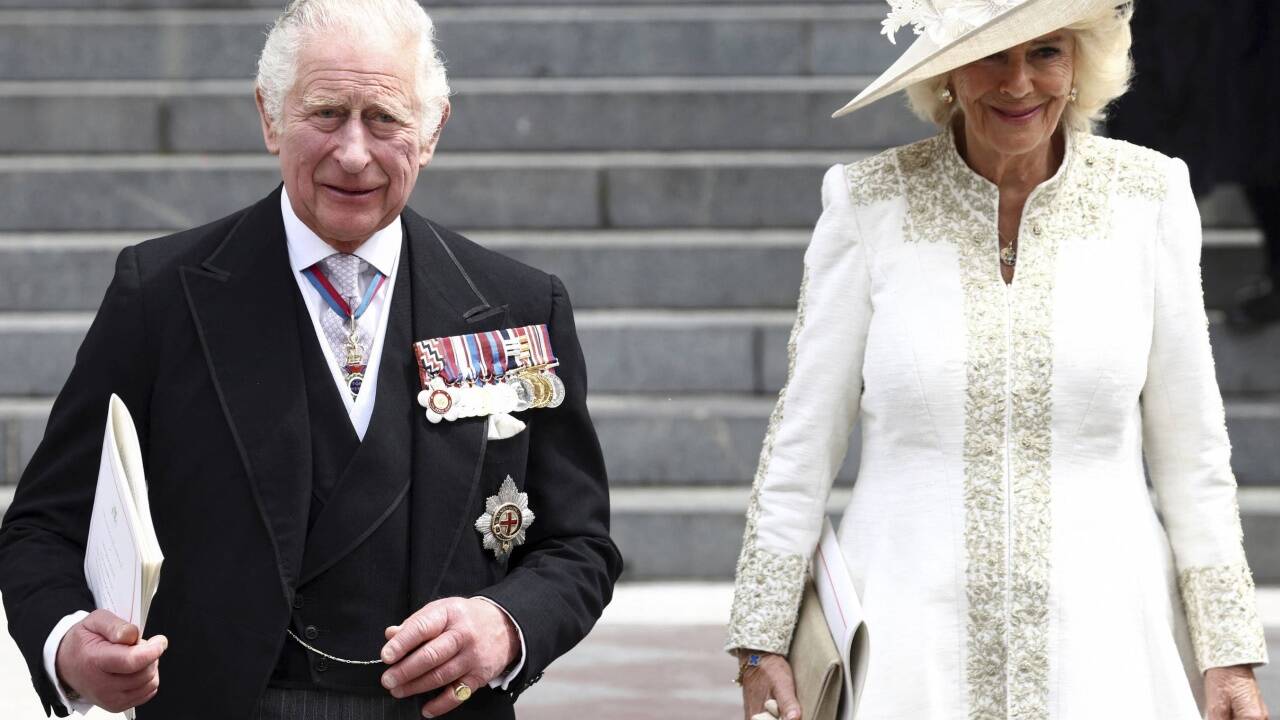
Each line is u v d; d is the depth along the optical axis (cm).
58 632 631
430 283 707
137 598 591
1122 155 782
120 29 2394
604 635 1500
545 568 700
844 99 2281
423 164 689
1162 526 821
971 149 781
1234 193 2198
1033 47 743
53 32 2391
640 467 1808
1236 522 765
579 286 2023
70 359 1902
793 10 2520
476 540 694
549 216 2150
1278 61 1930
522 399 706
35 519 680
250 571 663
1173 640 757
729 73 2398
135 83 2394
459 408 693
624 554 1686
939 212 778
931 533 757
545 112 2280
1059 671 741
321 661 667
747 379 1914
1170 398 765
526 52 2402
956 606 751
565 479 722
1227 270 2014
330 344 692
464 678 657
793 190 2156
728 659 1420
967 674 747
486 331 711
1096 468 757
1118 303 758
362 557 673
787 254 2025
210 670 660
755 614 778
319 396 682
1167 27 1950
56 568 661
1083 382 750
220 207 2150
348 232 673
